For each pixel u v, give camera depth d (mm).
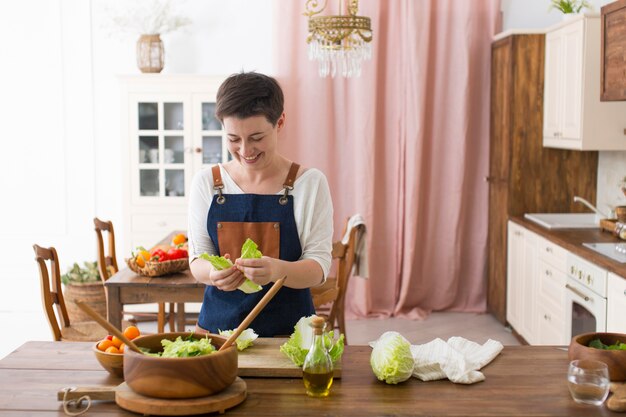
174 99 5871
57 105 6441
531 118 5520
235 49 6332
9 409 1835
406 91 6031
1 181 6523
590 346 2074
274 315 2398
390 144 6133
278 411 1806
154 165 5910
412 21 5922
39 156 6496
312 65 6059
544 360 2170
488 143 6156
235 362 1864
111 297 3744
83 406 1851
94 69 6414
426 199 6191
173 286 3725
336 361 2057
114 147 6480
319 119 6098
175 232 5320
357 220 4395
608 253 3850
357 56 4746
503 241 5742
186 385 1785
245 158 2291
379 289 6266
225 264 2191
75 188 6520
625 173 4996
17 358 2189
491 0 6000
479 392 1925
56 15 6359
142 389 1807
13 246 6566
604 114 4652
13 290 6574
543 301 4699
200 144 5898
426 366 2045
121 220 6547
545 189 5559
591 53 4609
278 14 6016
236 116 2207
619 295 3436
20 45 6402
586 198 5555
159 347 1985
